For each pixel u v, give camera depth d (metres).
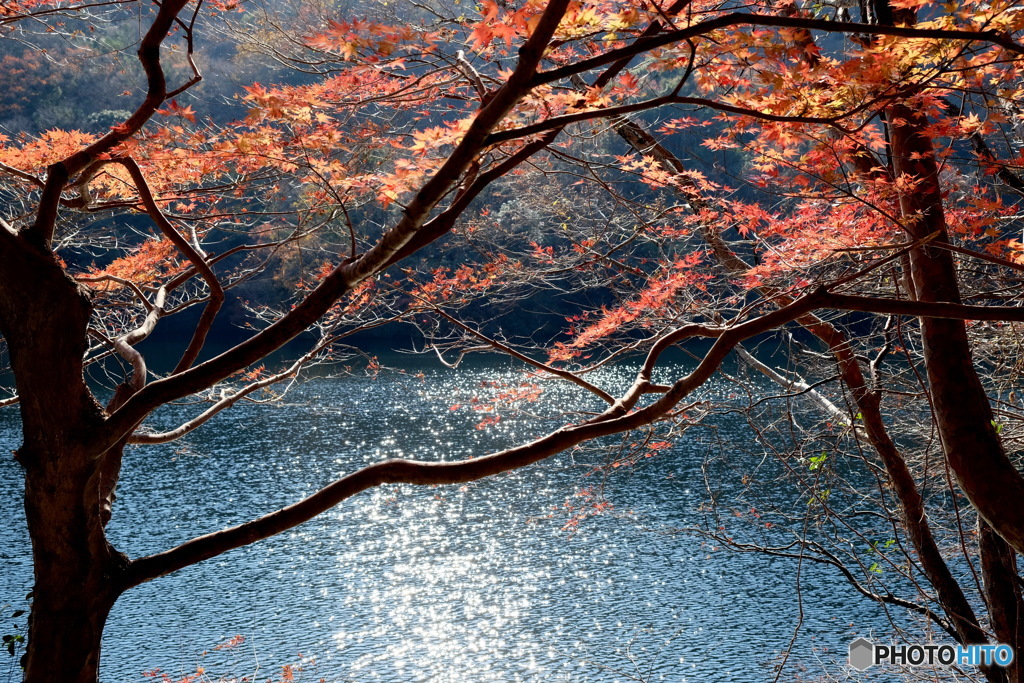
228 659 13.32
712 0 3.42
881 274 4.89
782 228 4.37
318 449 24.95
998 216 4.35
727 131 3.79
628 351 5.36
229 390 6.57
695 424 5.63
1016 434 5.47
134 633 14.44
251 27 4.86
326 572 17.30
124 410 2.65
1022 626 4.84
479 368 31.41
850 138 3.62
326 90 3.24
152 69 3.00
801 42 3.25
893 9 4.12
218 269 21.22
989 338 5.78
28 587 15.20
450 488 21.94
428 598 15.87
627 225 6.44
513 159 2.85
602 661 13.04
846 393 5.56
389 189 3.04
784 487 13.61
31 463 2.69
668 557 17.70
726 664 12.59
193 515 19.86
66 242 6.71
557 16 2.21
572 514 8.60
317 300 2.59
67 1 5.77
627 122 5.30
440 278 6.28
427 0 5.44
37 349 2.63
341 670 12.91
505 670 12.77
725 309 5.01
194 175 4.22
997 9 2.96
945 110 4.14
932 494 6.07
